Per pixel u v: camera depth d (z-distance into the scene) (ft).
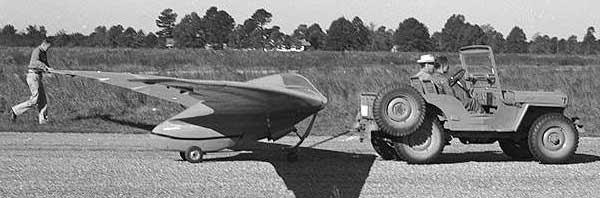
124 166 32.48
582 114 57.67
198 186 28.45
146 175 30.50
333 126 49.47
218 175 30.76
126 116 51.47
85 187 27.94
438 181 30.12
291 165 33.68
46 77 57.93
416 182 29.84
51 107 52.49
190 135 33.12
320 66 92.43
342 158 36.11
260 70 82.48
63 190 27.35
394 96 32.58
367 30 199.21
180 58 101.24
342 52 131.13
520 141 36.01
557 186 29.37
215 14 169.68
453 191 28.14
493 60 34.37
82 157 34.71
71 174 30.42
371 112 34.09
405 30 197.98
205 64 94.89
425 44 196.85
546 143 34.19
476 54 34.91
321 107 32.96
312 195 27.14
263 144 40.68
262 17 171.01
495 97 34.35
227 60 101.65
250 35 170.50
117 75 35.78
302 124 48.91
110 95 55.77
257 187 28.45
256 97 26.17
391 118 32.53
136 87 34.99
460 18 200.03
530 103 34.27
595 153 38.93
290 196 26.94
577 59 138.72
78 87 56.90
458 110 33.91
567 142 34.32
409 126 32.58
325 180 30.07
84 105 53.78
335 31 193.47
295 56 112.78
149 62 96.37
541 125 34.06
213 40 169.37
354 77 70.33
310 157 36.32
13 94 56.59
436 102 33.81
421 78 34.45
